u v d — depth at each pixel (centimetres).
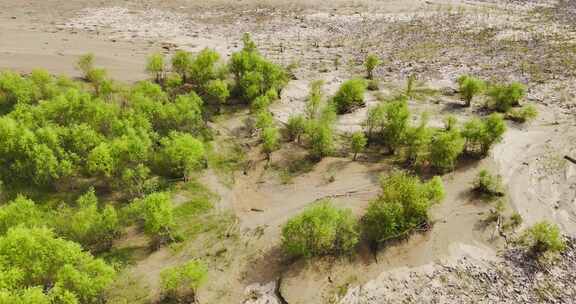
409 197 3166
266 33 7081
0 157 3625
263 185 3725
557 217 3341
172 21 7575
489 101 4900
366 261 2992
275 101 4984
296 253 2997
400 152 4081
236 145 4219
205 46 6556
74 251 2712
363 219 3306
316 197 3575
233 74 5669
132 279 2859
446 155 3725
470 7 8150
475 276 2889
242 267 2961
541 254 3033
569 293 2775
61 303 2494
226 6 8288
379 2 8531
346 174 3822
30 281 2653
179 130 4234
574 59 5700
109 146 3644
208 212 3422
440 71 5666
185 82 5369
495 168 3856
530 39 6462
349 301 2738
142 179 3597
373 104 4894
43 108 4112
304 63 5991
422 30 7062
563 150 4059
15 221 2958
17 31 6831
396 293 2789
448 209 3419
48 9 7919
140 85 4731
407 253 3052
